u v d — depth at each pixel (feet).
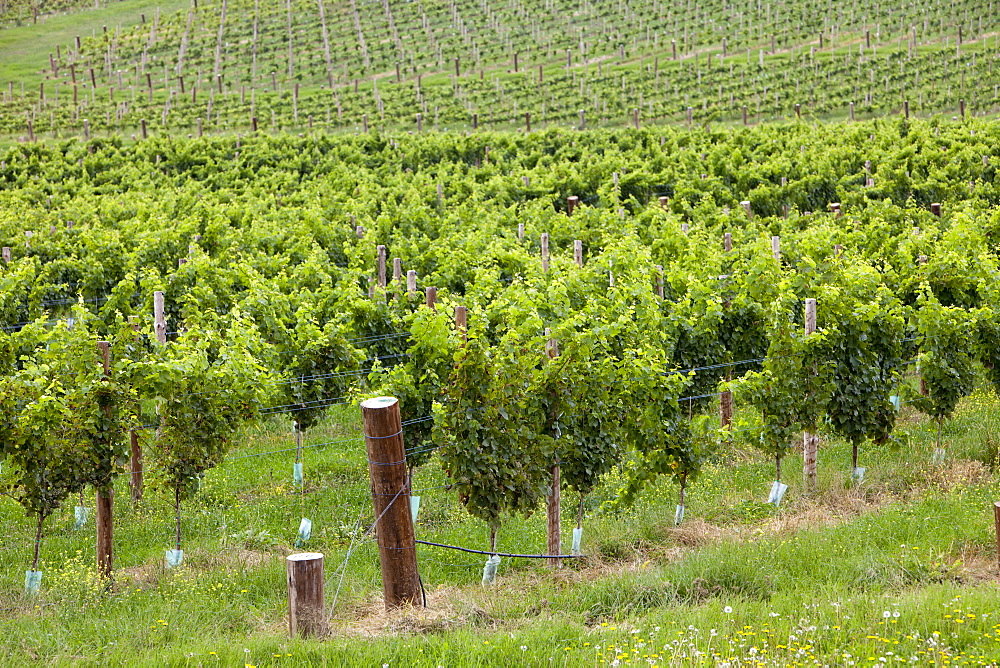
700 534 46.21
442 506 52.85
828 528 44.98
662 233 86.94
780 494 49.67
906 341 62.13
